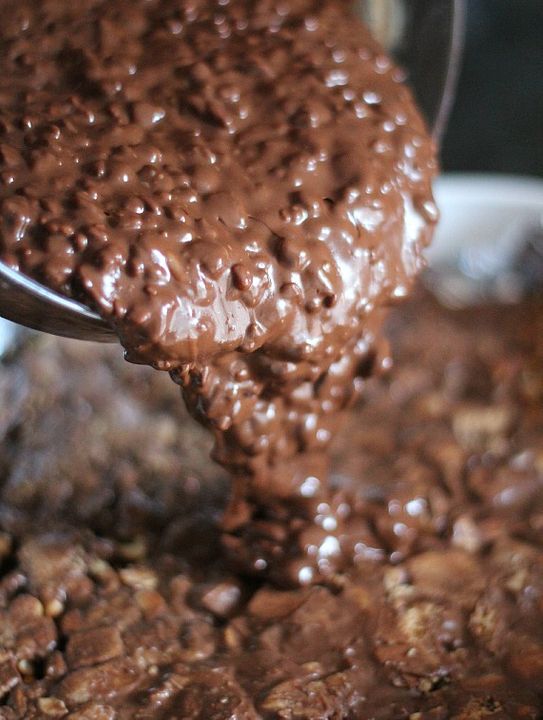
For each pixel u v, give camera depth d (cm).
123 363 63
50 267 41
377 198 46
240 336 43
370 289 46
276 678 47
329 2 52
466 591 51
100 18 49
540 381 63
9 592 50
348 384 49
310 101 47
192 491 56
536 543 54
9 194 42
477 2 84
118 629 49
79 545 52
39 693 46
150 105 46
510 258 70
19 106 46
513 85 85
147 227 42
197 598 50
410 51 55
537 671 48
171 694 46
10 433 59
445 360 65
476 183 73
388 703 47
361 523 53
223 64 48
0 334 62
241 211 44
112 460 57
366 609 50
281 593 51
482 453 59
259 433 47
